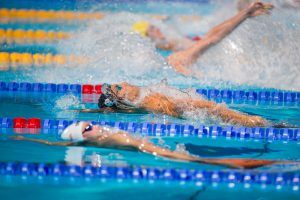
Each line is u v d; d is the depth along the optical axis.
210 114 17.64
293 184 13.03
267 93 20.97
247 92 20.95
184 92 18.58
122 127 16.75
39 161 13.66
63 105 19.28
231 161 14.12
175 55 23.50
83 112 18.38
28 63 24.38
